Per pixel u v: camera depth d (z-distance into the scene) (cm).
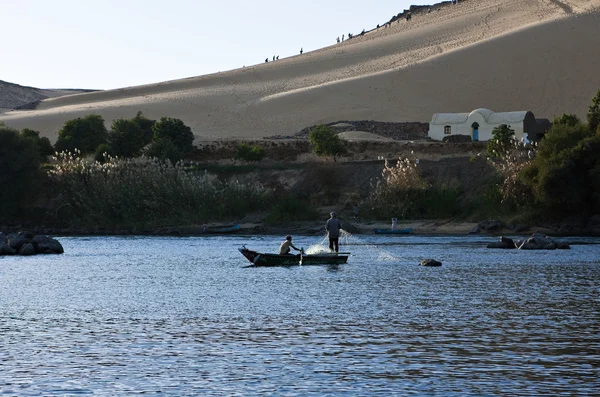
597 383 2766
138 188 13588
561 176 11506
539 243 8650
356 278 5950
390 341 3494
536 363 3059
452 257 7719
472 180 13225
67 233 13250
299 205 13162
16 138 14500
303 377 2888
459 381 2806
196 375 2938
